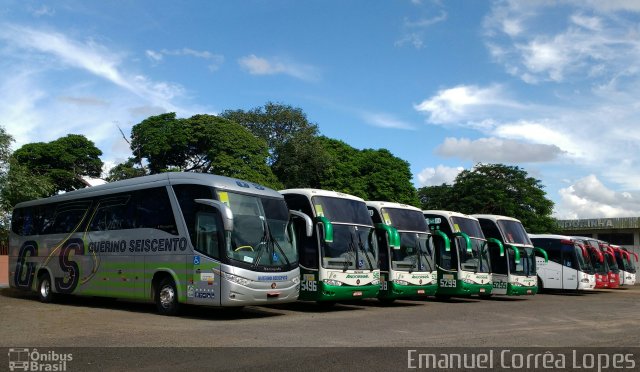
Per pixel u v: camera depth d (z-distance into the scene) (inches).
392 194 1763.0
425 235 819.4
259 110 1731.1
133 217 639.8
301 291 661.3
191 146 1531.7
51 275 742.5
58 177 1593.3
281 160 1630.2
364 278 687.7
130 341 401.7
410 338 422.3
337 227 681.0
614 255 1365.7
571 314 655.1
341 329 476.1
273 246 574.2
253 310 667.4
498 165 1814.7
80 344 388.5
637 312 690.8
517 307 759.7
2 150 1018.1
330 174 1675.7
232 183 576.7
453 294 873.5
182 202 586.9
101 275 666.8
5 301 772.6
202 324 507.8
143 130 1560.0
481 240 915.4
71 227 727.1
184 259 569.0
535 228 1721.2
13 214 845.8
